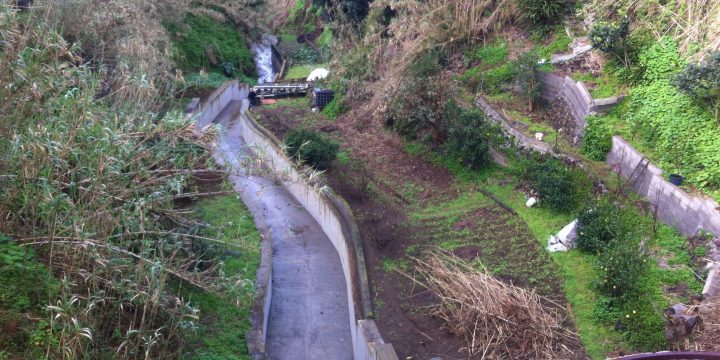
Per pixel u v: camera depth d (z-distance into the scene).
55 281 7.95
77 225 7.79
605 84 14.97
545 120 15.77
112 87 14.16
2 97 8.45
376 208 14.10
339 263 13.84
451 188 14.68
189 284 10.92
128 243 8.58
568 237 11.66
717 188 11.23
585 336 9.49
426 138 16.30
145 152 9.28
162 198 8.95
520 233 12.48
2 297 7.56
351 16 25.14
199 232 12.30
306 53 31.89
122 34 17.38
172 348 8.83
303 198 16.42
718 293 9.45
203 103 21.69
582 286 10.59
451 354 9.45
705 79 12.21
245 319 10.67
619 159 13.23
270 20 38.47
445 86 15.78
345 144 17.62
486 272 10.77
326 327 11.76
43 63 9.09
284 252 14.35
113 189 8.77
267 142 18.00
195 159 9.74
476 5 18.88
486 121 15.27
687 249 10.82
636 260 10.20
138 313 8.81
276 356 10.92
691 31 13.91
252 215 14.93
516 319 9.68
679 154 12.09
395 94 16.27
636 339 9.17
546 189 12.94
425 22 18.86
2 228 8.31
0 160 8.19
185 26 26.88
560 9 18.02
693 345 8.77
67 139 8.36
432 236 12.84
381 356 9.16
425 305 10.70
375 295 11.09
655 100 13.43
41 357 7.04
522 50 17.77
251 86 28.25
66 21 15.87
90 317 7.68
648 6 15.27
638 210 12.06
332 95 21.02
